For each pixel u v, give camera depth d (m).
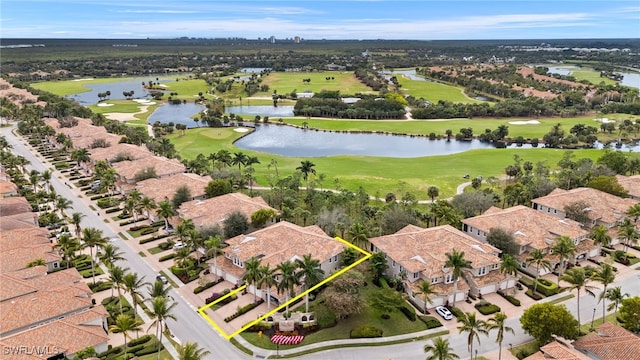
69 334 60.44
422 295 70.81
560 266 79.81
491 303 73.81
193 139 196.38
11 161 137.50
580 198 102.25
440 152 184.12
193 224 89.69
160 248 92.75
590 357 57.72
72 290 70.50
